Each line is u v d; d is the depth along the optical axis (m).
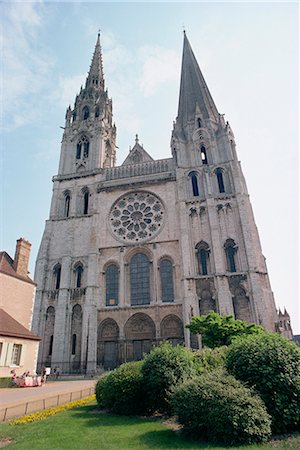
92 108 73.00
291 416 12.39
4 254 42.56
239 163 57.81
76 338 49.22
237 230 50.75
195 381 13.35
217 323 34.41
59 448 10.38
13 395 23.50
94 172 62.41
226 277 47.03
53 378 42.34
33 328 50.03
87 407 18.77
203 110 65.31
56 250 56.66
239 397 12.00
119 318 49.00
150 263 52.38
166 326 47.47
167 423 14.34
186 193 55.78
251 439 11.16
